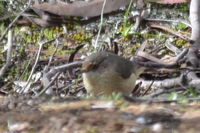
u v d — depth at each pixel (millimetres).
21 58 15266
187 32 15914
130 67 11367
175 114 8031
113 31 16281
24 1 17422
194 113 8047
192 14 13891
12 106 8859
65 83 13227
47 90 12047
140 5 16922
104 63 11109
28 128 7980
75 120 7957
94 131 7656
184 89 11625
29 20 17000
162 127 7629
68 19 16953
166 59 14031
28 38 16375
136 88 12391
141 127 7676
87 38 16141
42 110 8523
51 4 17141
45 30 16734
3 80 14312
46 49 15727
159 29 16141
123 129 7652
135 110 8219
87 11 16984
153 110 8211
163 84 12516
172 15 16609
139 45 15562
